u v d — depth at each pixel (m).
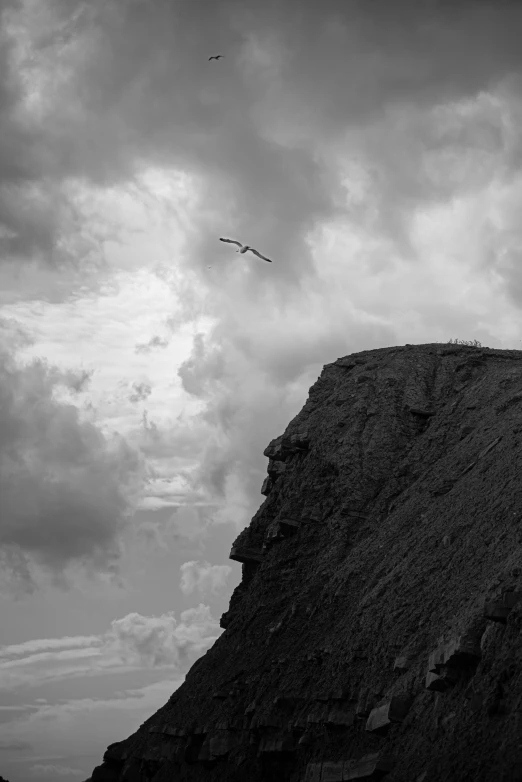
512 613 35.22
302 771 44.66
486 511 46.75
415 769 35.44
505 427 55.19
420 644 42.03
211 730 54.25
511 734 32.06
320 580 56.06
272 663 52.53
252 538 65.69
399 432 62.59
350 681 44.88
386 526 55.41
